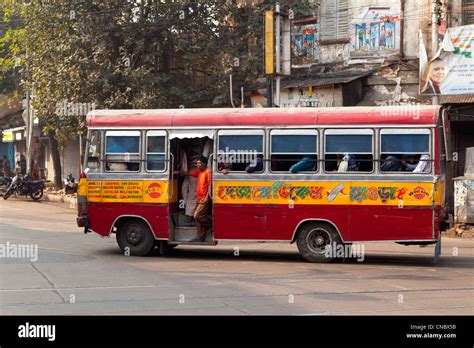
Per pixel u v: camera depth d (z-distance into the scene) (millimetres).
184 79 26266
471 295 10023
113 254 14609
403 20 22078
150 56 23641
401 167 13062
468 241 18312
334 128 13359
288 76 22516
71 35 24172
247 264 13328
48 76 24312
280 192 13547
